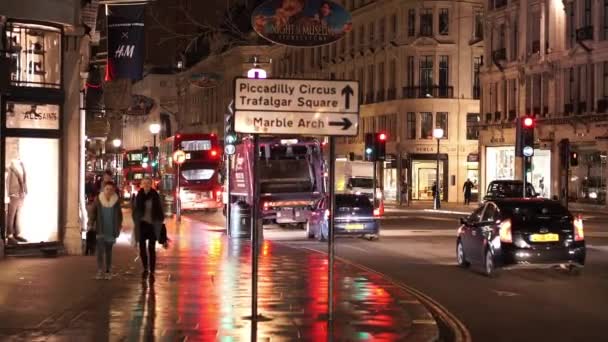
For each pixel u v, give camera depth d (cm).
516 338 1209
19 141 2114
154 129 5372
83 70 2617
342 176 5384
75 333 1140
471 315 1412
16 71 2088
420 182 7006
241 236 2880
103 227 1700
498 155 6259
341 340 1126
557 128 5456
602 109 5081
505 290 1717
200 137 5300
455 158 6906
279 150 3519
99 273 1703
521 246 1873
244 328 1190
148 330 1166
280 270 1919
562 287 1758
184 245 2578
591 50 5125
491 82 6288
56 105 2155
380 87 7369
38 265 1920
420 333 1196
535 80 5744
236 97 1180
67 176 2173
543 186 5597
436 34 6906
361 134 7694
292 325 1223
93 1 2308
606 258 2342
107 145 7319
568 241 1886
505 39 6125
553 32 5491
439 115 6919
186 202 5225
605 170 5053
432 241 2981
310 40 1355
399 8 7019
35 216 2141
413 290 1714
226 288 1592
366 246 2781
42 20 2078
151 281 1677
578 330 1270
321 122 1195
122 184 6856
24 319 1238
